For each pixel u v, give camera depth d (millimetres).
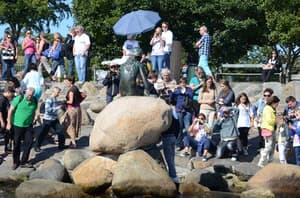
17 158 14406
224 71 29547
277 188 12977
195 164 14781
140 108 13000
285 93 21047
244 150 15727
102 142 13016
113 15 32000
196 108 16203
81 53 22312
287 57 31312
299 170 13172
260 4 30250
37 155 15602
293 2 28172
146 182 12078
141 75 13766
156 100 13188
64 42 22938
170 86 16703
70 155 13703
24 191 11812
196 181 13359
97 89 22359
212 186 13312
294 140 14328
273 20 28828
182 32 32531
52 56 23016
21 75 21781
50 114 15766
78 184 12688
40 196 11688
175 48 22656
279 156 14906
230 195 12672
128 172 12141
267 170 13195
